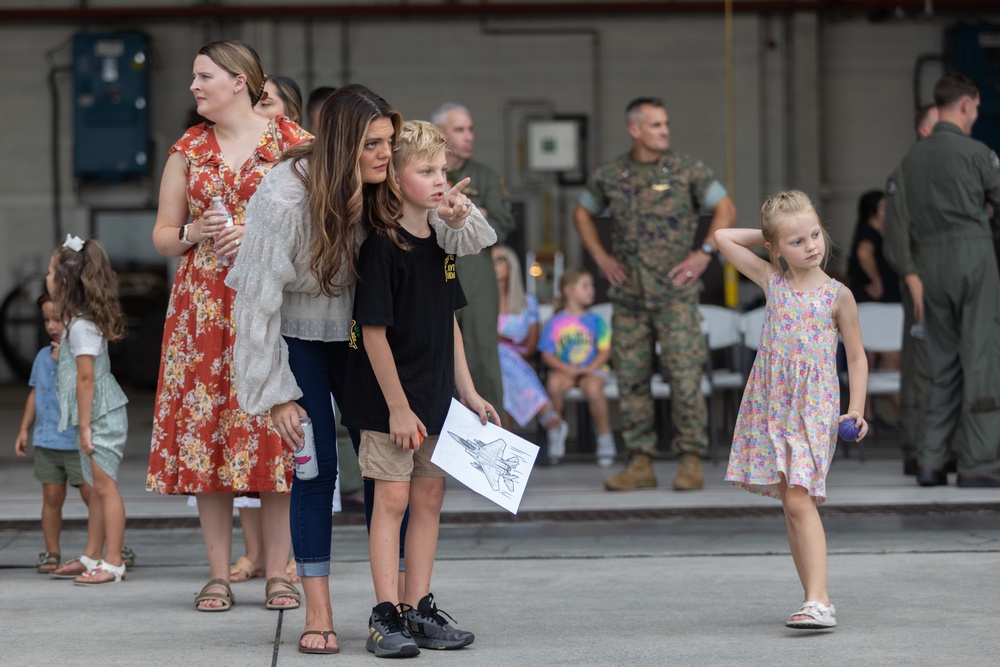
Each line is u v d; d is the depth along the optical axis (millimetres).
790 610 8992
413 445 7590
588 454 19547
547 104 38969
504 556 11438
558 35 38906
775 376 8438
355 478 14180
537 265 35969
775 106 38844
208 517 9391
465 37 38938
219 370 9086
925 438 15266
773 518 13430
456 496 15352
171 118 38812
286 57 38875
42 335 38312
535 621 8719
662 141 15164
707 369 18484
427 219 7820
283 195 7480
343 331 7883
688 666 7316
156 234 9234
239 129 9383
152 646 8031
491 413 8141
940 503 13953
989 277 14758
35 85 38750
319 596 7895
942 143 14828
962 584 9758
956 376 15148
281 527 9430
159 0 38688
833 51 39031
